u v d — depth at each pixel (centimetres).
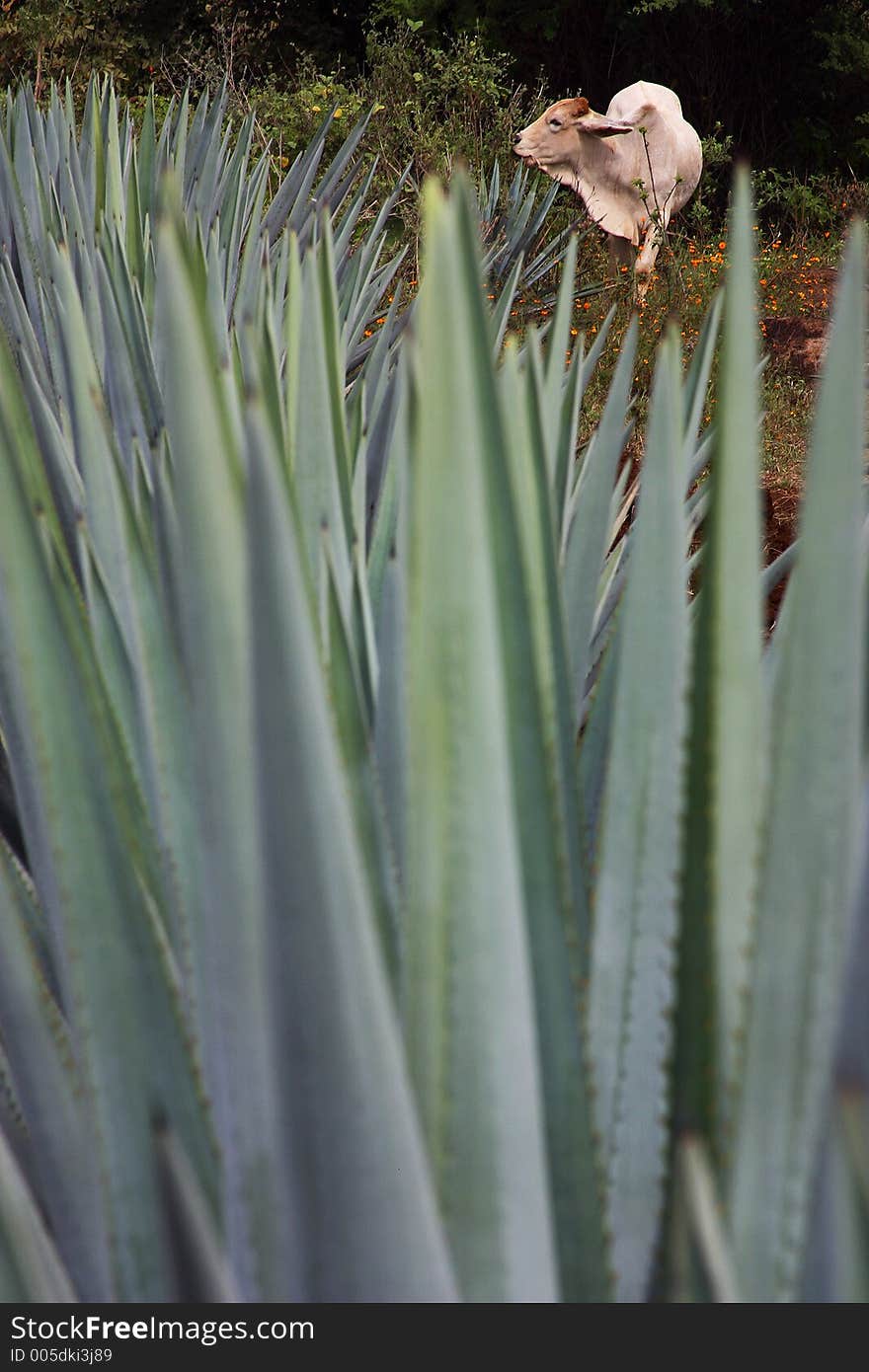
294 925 152
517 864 163
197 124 920
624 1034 183
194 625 166
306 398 264
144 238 589
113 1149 180
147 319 502
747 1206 167
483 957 165
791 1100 165
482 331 168
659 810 184
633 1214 180
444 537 161
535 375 213
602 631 300
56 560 225
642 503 187
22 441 248
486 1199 167
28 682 176
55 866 177
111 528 262
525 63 2875
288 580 149
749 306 168
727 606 171
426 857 165
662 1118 176
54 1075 190
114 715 215
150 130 793
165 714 215
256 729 151
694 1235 151
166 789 214
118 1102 179
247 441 148
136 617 217
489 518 171
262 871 152
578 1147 171
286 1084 154
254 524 148
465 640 162
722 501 170
